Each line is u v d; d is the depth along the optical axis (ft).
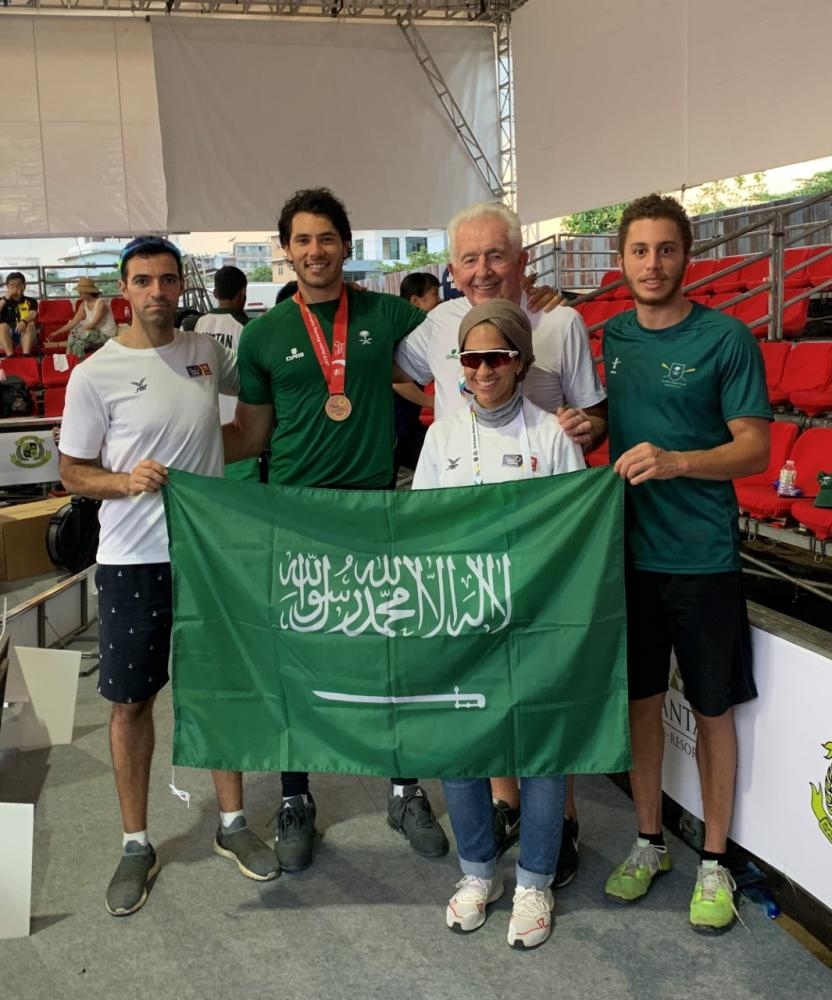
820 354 18.84
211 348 8.57
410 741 7.47
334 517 7.53
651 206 7.13
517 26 36.37
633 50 29.50
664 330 7.34
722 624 7.36
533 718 7.32
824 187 36.06
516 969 7.17
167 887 8.47
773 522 15.17
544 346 8.22
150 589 8.07
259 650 7.66
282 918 7.95
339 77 38.78
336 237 8.41
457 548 7.35
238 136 37.93
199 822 9.68
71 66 35.83
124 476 7.74
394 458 9.21
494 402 7.30
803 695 7.08
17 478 24.98
